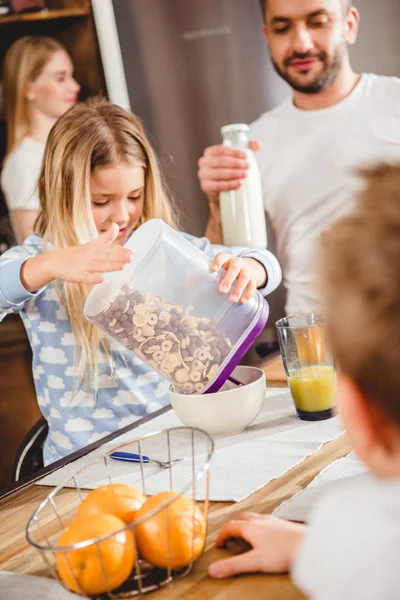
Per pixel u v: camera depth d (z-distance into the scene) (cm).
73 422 137
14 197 250
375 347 39
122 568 56
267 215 229
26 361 255
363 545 41
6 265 116
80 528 57
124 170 136
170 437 97
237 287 94
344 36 208
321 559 43
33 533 74
